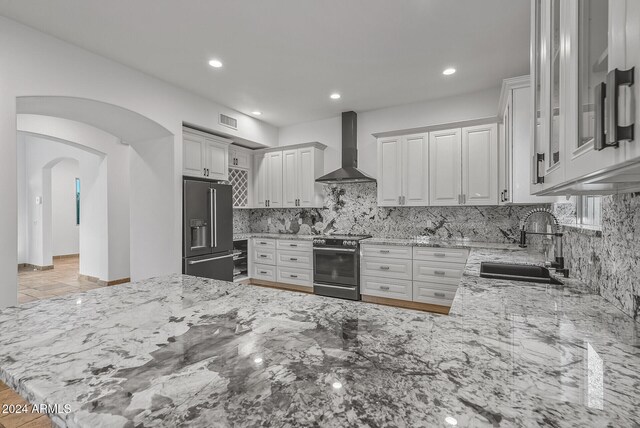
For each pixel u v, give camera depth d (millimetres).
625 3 415
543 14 924
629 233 1042
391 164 4145
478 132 3631
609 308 1131
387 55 2969
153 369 685
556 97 806
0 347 806
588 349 784
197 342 830
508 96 2691
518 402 554
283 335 874
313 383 620
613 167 479
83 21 2408
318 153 4918
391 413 523
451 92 3898
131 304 1180
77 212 8492
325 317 1025
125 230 5359
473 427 487
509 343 819
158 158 3773
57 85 2627
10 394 2211
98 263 5336
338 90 3832
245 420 509
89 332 905
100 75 2926
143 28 2516
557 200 2340
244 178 5297
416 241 3955
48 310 1107
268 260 4863
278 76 3418
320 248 4332
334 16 2383
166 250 3695
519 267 1805
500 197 3479
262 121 5094
